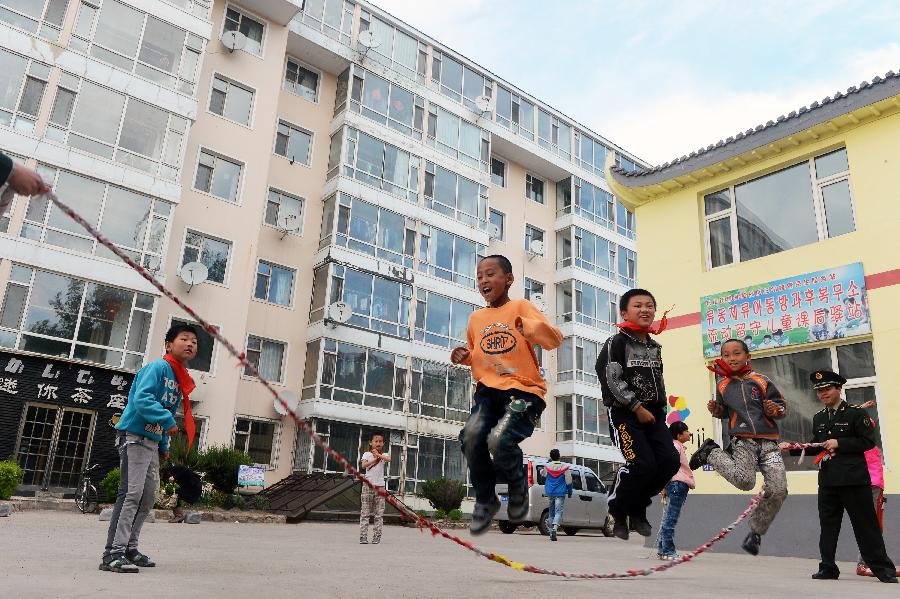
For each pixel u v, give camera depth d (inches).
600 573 244.8
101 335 684.7
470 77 1207.6
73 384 656.4
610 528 712.4
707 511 442.0
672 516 331.0
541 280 1244.5
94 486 581.3
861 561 262.7
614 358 178.4
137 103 755.4
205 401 764.0
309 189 979.3
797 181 467.5
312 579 178.4
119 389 682.8
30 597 124.3
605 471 1173.7
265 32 947.3
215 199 840.9
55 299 666.8
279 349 900.0
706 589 192.2
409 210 1032.8
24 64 694.5
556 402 1183.6
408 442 934.4
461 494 818.8
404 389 952.9
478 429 147.2
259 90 915.4
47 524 381.1
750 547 235.3
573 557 334.6
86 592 133.3
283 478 827.4
